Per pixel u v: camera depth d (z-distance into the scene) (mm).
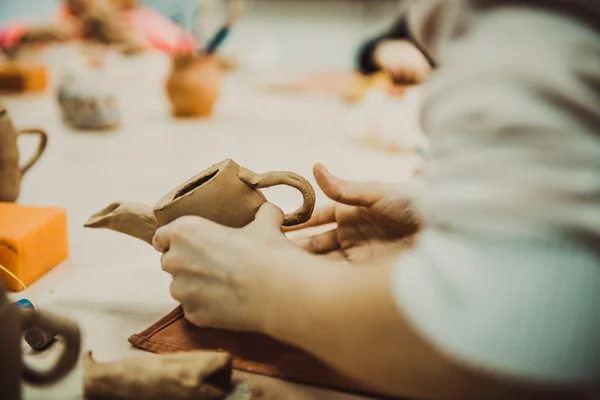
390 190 859
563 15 481
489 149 477
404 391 551
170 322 798
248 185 767
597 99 468
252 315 639
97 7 3447
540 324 460
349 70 3926
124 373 631
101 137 2098
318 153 1904
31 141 1984
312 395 668
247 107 2785
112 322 827
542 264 460
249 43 5062
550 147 461
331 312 565
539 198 458
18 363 561
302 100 3012
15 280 912
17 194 1178
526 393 503
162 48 3760
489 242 472
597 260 464
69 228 1208
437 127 513
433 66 705
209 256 671
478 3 514
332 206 930
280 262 631
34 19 4668
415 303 505
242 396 660
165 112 2613
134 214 844
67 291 925
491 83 476
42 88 2885
